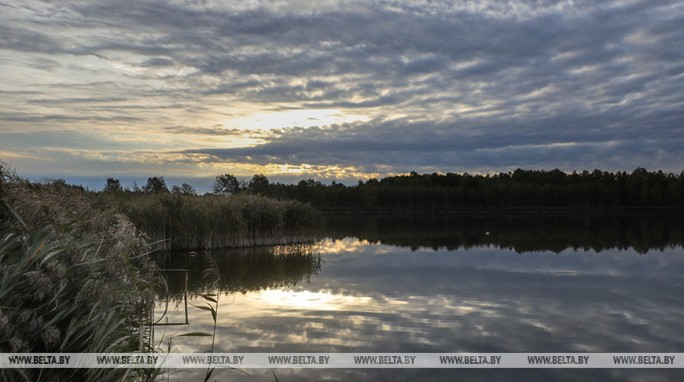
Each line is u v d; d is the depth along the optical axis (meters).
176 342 8.01
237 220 24.38
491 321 9.94
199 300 11.83
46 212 5.54
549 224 55.16
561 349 8.13
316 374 6.76
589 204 121.75
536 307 11.32
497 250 25.23
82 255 5.38
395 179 147.88
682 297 12.66
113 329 4.71
